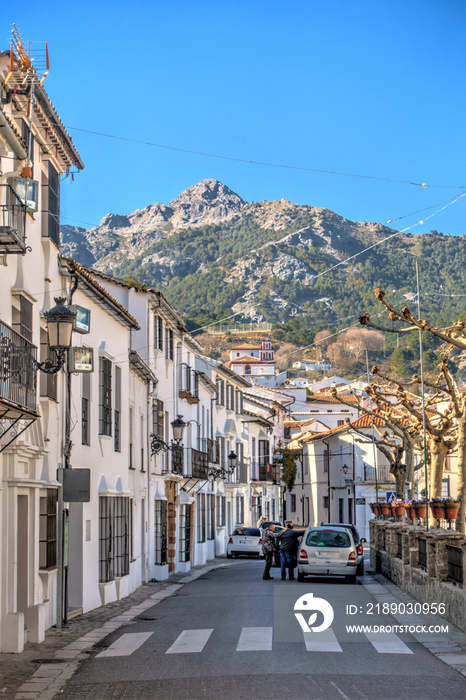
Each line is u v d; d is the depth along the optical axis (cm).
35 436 1471
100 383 2028
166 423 3111
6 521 1322
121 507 2172
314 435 7581
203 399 4066
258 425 5984
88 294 1895
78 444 1806
